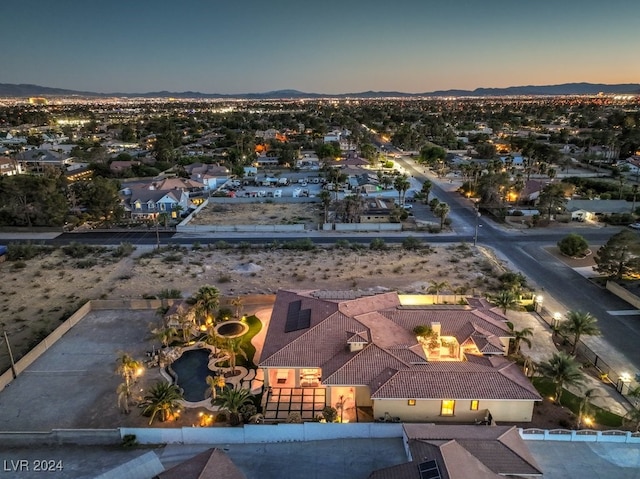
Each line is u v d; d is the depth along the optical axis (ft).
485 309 169.07
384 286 220.64
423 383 125.49
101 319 187.42
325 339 143.64
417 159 569.23
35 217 320.09
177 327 173.78
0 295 213.25
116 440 119.75
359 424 119.24
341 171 473.67
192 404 135.54
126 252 265.13
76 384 145.48
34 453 115.85
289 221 333.21
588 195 379.35
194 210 356.38
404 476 92.94
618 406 133.90
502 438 106.11
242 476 95.61
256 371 151.64
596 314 189.16
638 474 106.22
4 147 645.10
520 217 337.31
